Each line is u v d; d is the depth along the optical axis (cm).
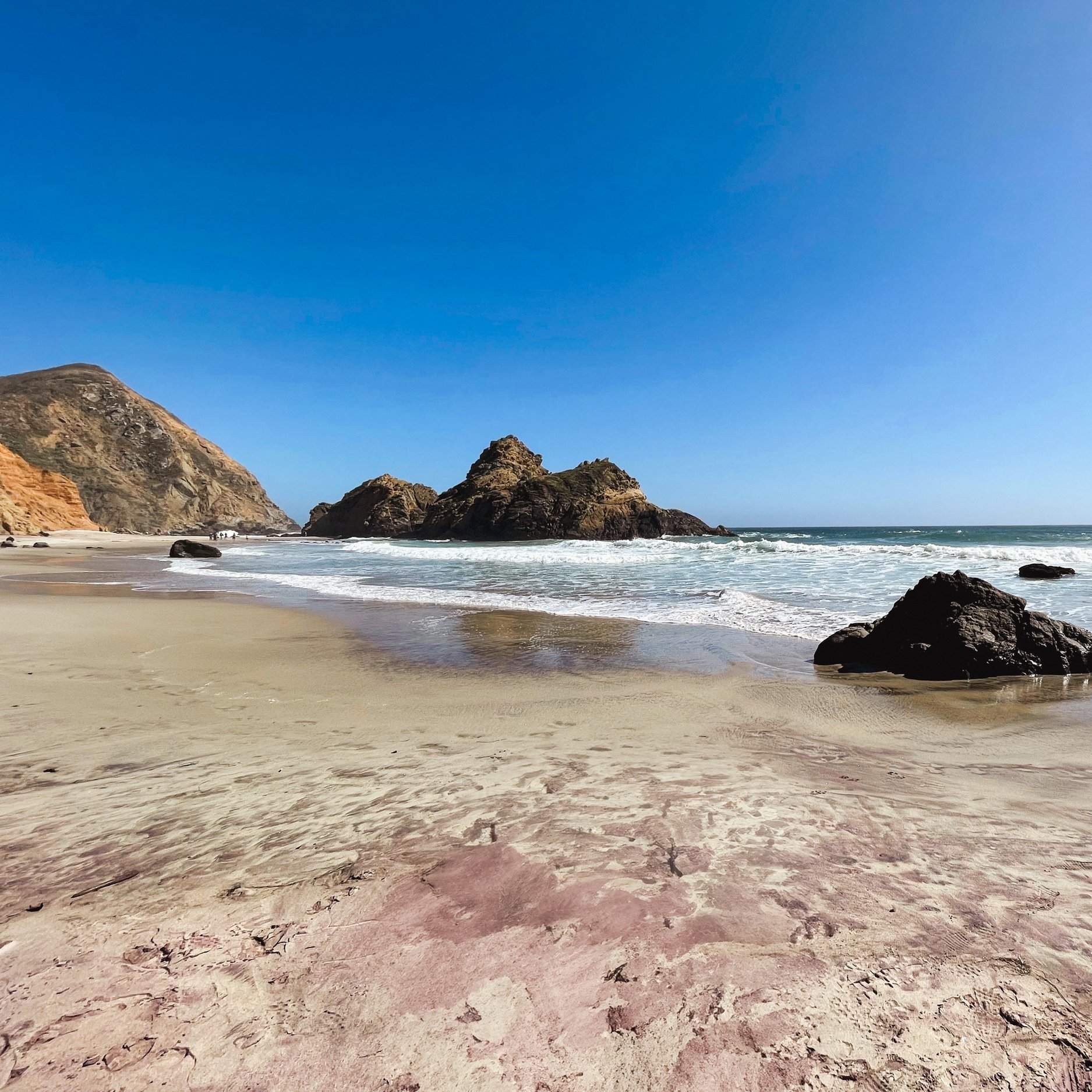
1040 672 720
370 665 786
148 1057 164
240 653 855
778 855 278
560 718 558
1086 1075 158
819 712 575
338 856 281
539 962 201
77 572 2377
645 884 251
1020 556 2227
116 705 587
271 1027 174
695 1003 182
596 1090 154
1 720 530
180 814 336
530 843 293
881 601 1302
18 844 299
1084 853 281
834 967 197
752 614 1180
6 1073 159
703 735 503
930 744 477
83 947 211
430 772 408
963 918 225
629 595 1516
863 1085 155
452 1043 168
